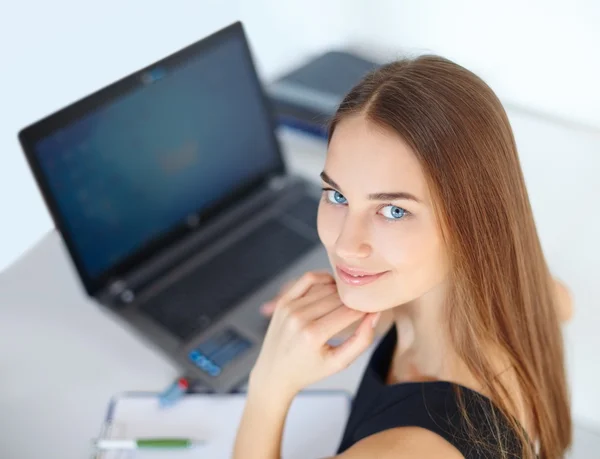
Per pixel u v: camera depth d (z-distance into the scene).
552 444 0.82
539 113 1.34
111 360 1.01
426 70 0.62
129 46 1.57
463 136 0.60
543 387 0.78
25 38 1.42
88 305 1.10
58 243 1.21
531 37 1.26
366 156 0.60
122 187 1.07
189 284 1.09
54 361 1.01
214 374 0.96
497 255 0.66
